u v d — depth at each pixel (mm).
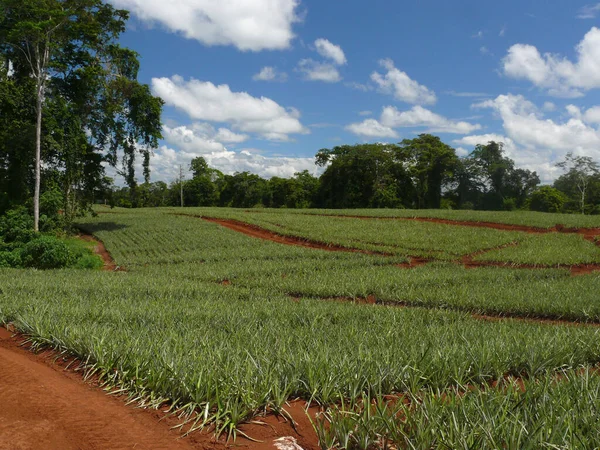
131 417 4750
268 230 37031
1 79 30891
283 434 4262
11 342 8297
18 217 28938
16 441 4180
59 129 32438
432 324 9633
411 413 4234
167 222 44688
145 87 37250
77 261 26359
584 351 6867
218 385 4871
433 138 80312
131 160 38500
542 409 4109
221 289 16094
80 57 34031
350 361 5664
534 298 13688
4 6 28188
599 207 70562
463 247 27719
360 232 33969
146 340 6977
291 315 10656
